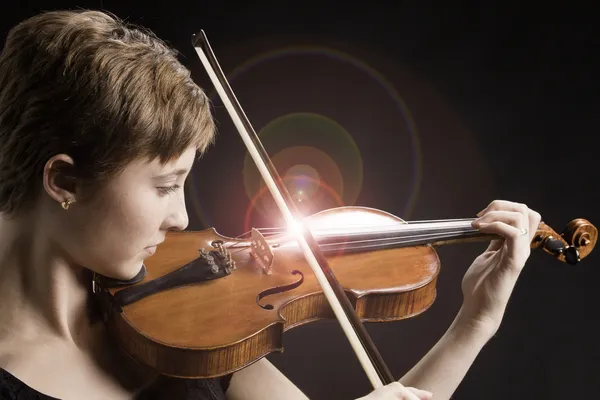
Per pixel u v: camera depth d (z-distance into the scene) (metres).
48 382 0.78
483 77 2.90
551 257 2.54
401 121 2.77
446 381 1.05
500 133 2.74
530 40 3.01
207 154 2.70
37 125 0.71
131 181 0.75
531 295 2.41
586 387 2.14
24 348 0.79
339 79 2.88
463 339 1.08
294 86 2.84
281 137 2.68
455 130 2.73
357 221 1.33
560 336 2.28
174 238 1.13
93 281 0.89
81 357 0.84
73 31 0.71
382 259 1.21
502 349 2.26
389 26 3.06
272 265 1.12
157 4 2.81
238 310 0.96
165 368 0.88
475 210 2.51
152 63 0.73
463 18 3.07
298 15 3.03
